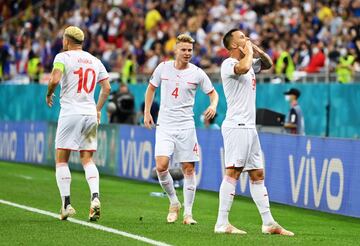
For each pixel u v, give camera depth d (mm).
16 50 73250
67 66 26328
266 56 24859
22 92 60125
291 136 32969
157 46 60406
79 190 36875
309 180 31812
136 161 42469
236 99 24203
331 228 27266
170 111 26672
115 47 67875
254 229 26016
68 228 24828
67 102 26500
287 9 59062
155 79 26922
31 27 75000
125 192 36906
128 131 43312
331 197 30562
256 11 61812
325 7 56844
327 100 44250
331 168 30578
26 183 39312
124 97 50344
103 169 45938
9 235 23391
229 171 24406
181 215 29219
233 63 24000
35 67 65875
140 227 25344
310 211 31875
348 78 44500
